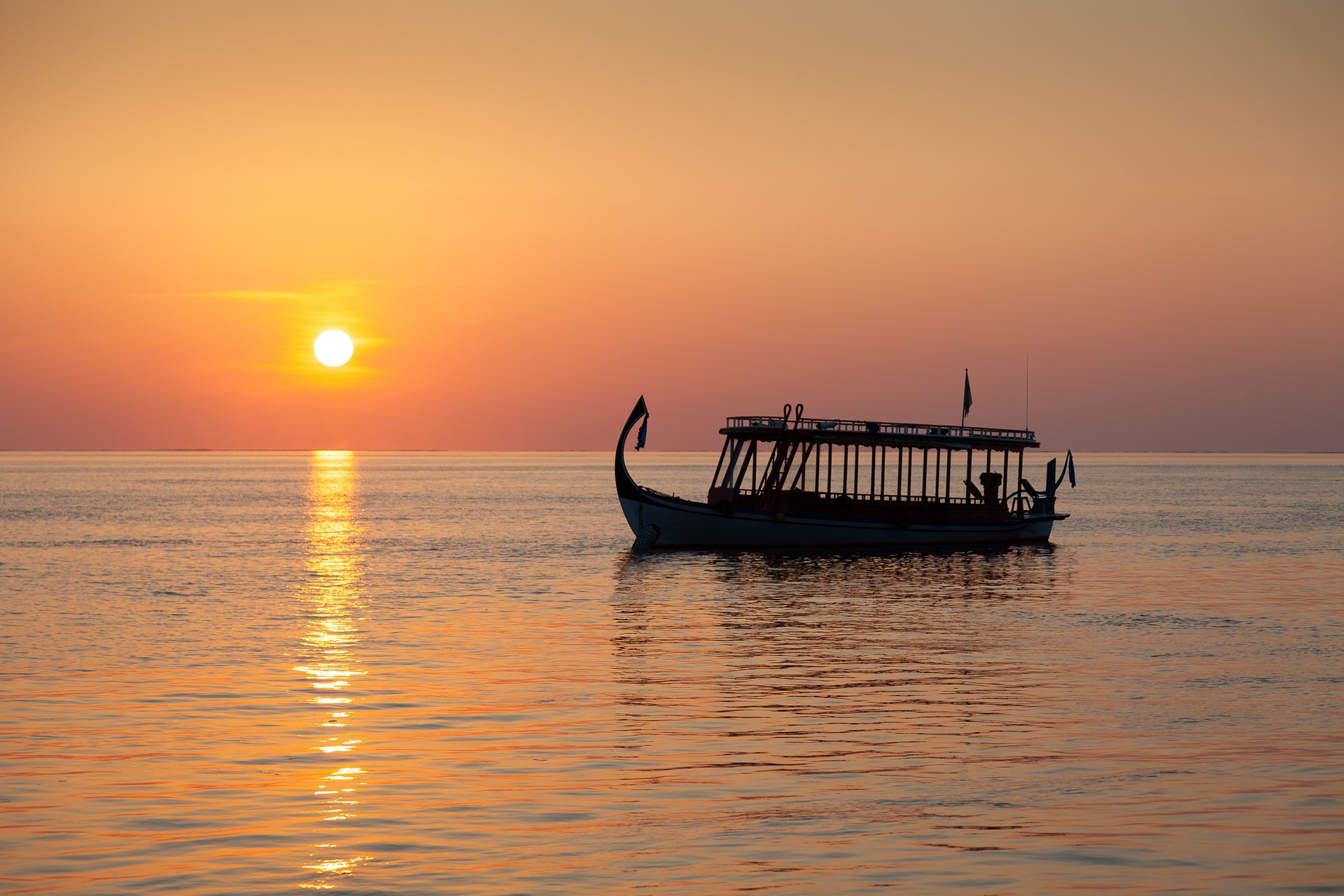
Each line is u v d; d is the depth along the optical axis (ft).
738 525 244.01
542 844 63.82
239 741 85.92
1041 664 119.55
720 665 118.73
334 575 214.28
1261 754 82.38
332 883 58.18
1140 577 209.36
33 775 76.54
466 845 63.57
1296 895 56.54
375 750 83.20
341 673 114.01
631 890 57.36
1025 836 64.85
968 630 143.64
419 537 316.19
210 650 128.36
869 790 73.82
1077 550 267.80
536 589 189.57
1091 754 82.43
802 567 222.48
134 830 65.87
